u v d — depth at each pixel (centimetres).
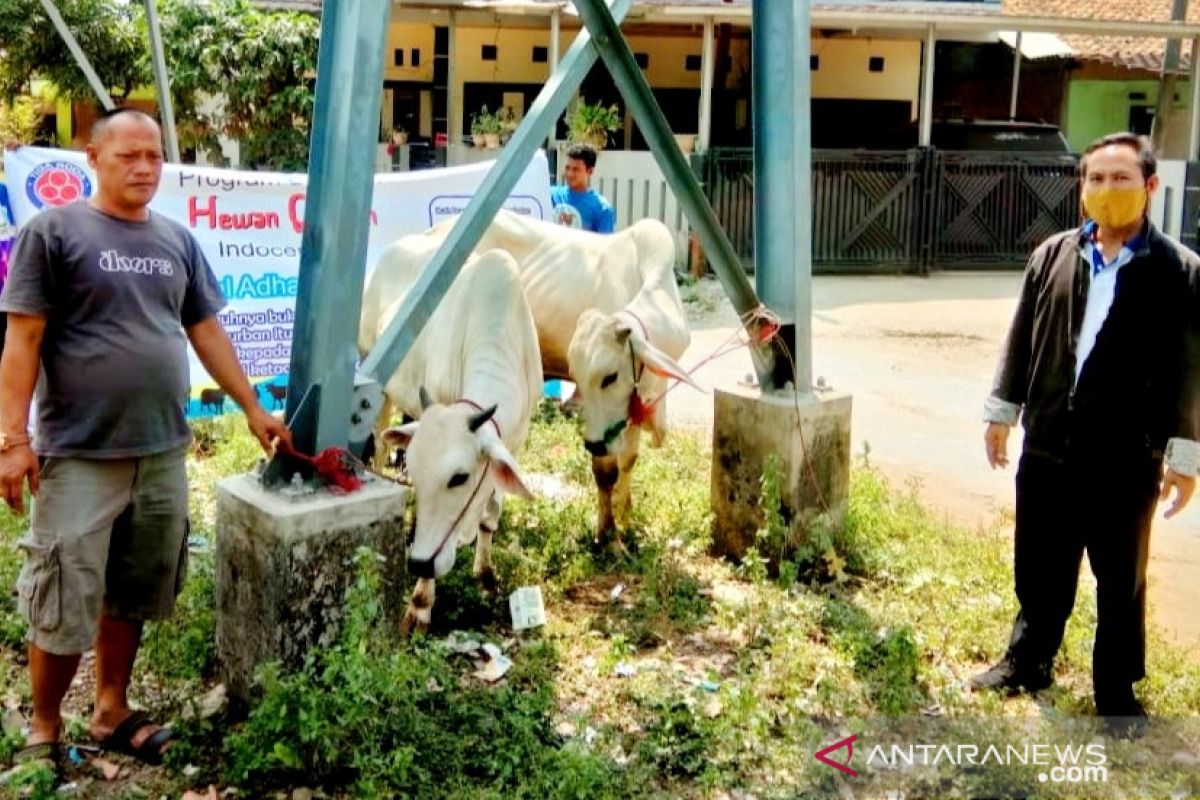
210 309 369
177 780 351
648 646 466
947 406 914
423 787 344
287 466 381
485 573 496
